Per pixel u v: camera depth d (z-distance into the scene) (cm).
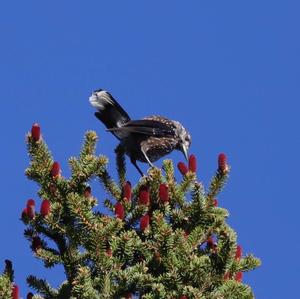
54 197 1142
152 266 1082
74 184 1146
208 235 1140
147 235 1096
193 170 1217
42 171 1145
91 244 1080
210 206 1172
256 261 1104
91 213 1090
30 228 1126
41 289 1111
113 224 1068
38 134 1160
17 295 996
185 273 1052
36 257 1096
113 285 1042
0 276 1040
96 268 1086
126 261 1073
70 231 1098
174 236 1085
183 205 1191
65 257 1095
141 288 1064
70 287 1088
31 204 1115
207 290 1056
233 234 1067
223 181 1192
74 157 1164
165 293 1030
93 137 1200
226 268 1056
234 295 1027
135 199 1238
